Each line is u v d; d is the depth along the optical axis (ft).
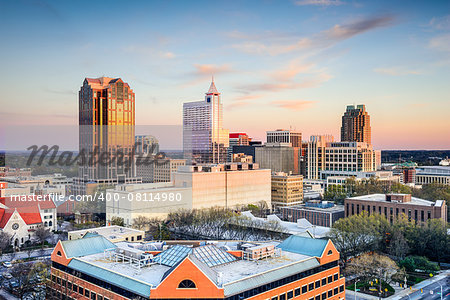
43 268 500.74
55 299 435.53
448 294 503.20
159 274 368.89
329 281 435.94
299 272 394.11
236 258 419.95
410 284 546.67
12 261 631.15
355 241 632.79
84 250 437.17
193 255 365.81
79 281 400.26
